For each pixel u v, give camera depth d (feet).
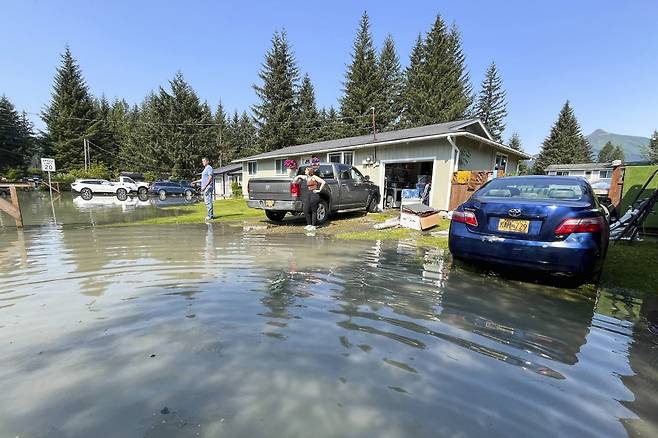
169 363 6.70
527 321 9.11
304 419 5.16
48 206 51.57
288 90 127.75
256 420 5.11
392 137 43.45
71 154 134.51
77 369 6.46
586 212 11.10
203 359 6.87
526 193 13.41
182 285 11.84
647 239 21.26
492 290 11.52
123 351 7.16
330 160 54.34
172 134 131.44
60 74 132.26
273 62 125.70
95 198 77.36
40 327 8.32
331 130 132.67
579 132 157.79
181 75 132.46
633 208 23.07
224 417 5.17
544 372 6.71
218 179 122.52
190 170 135.54
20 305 9.83
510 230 12.03
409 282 12.37
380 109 119.65
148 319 8.84
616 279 12.84
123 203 60.85
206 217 34.91
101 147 143.64
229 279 12.62
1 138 135.23
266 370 6.51
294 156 62.28
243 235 23.49
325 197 29.35
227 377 6.25
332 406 5.49
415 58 121.08
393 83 126.41
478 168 43.57
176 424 4.99
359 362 6.88
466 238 13.05
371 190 36.58
